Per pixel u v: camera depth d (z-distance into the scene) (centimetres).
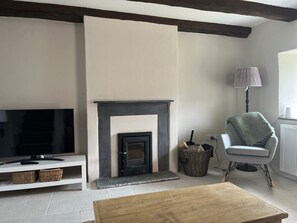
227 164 400
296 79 354
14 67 309
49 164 275
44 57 320
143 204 145
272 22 354
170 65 349
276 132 349
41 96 320
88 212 229
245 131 329
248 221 125
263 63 373
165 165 352
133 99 332
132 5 300
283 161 328
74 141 317
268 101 366
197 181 315
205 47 391
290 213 222
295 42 316
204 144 371
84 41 320
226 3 266
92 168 316
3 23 304
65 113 302
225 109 406
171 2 251
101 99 319
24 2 284
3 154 281
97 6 303
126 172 328
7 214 226
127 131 333
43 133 294
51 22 321
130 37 328
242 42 408
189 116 388
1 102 306
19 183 266
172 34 348
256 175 335
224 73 403
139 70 334
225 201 149
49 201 254
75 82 331
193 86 388
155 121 346
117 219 127
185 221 124
